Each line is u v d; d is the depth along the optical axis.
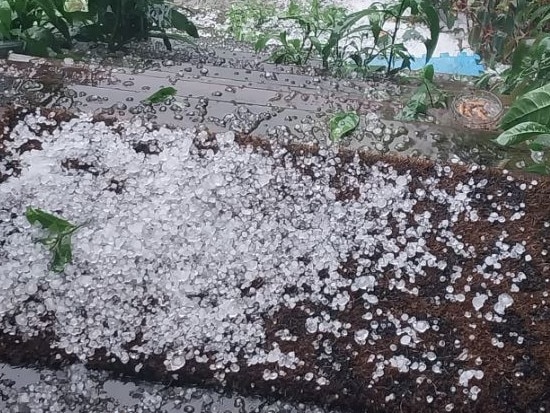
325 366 0.68
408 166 0.74
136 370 0.69
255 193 0.73
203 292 0.70
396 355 0.68
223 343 0.69
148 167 0.74
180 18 1.19
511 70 1.08
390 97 1.03
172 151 0.75
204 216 0.72
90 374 0.69
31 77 0.82
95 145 0.75
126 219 0.71
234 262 0.71
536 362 0.68
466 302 0.70
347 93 0.99
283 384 0.68
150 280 0.70
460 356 0.68
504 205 0.73
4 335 0.69
